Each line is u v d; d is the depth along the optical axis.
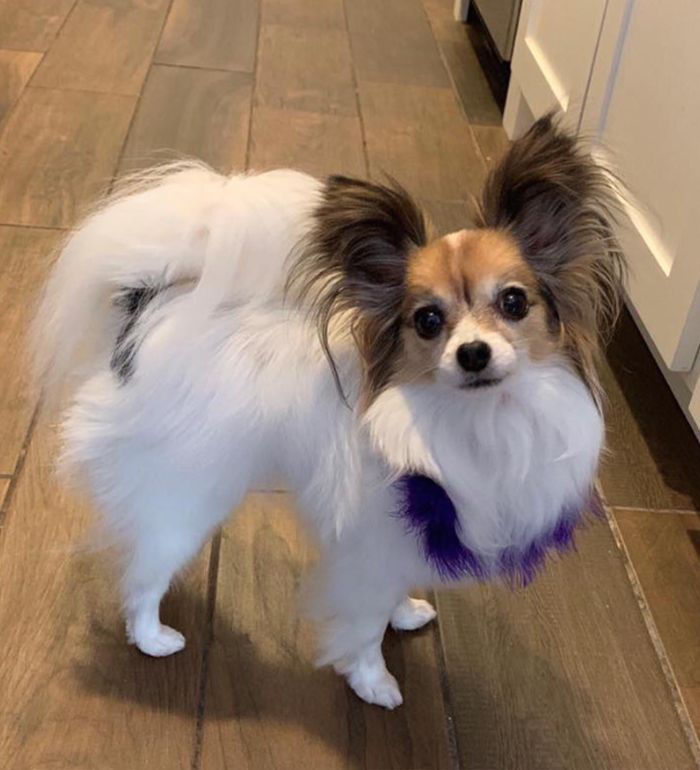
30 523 1.64
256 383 1.19
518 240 1.13
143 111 2.84
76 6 3.45
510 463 1.15
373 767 1.38
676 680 1.53
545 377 1.12
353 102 3.06
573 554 1.71
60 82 2.94
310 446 1.21
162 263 1.17
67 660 1.46
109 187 2.22
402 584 1.31
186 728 1.40
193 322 1.17
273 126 2.86
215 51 3.26
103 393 1.25
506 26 3.04
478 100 3.18
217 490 1.29
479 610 1.61
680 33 1.76
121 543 1.38
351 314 1.16
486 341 1.05
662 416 2.03
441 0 3.94
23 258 2.19
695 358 1.74
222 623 1.54
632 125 1.99
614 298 1.16
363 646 1.40
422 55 3.44
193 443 1.21
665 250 1.81
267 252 1.15
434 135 2.93
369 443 1.17
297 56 3.30
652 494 1.86
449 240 1.11
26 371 1.83
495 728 1.44
